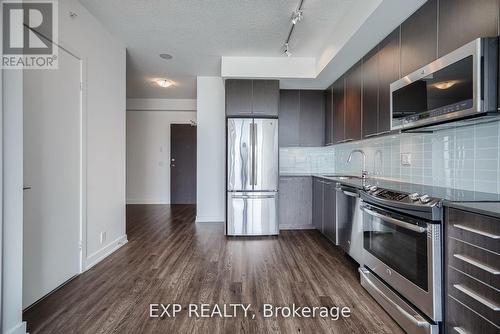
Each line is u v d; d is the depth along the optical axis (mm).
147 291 2215
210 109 4793
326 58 3324
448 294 1444
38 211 2039
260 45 3467
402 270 1779
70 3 2408
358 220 2551
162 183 6684
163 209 5945
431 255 1503
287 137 4402
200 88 4766
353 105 3312
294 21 2609
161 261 2873
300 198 4191
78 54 2520
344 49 2848
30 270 1966
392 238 1910
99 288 2262
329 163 4688
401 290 1790
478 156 1842
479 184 1842
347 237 2830
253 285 2328
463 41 1623
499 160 1688
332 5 2566
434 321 1493
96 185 2830
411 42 2146
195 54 3764
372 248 2211
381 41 2627
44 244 2102
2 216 1504
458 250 1373
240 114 3869
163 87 5402
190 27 3016
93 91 2777
